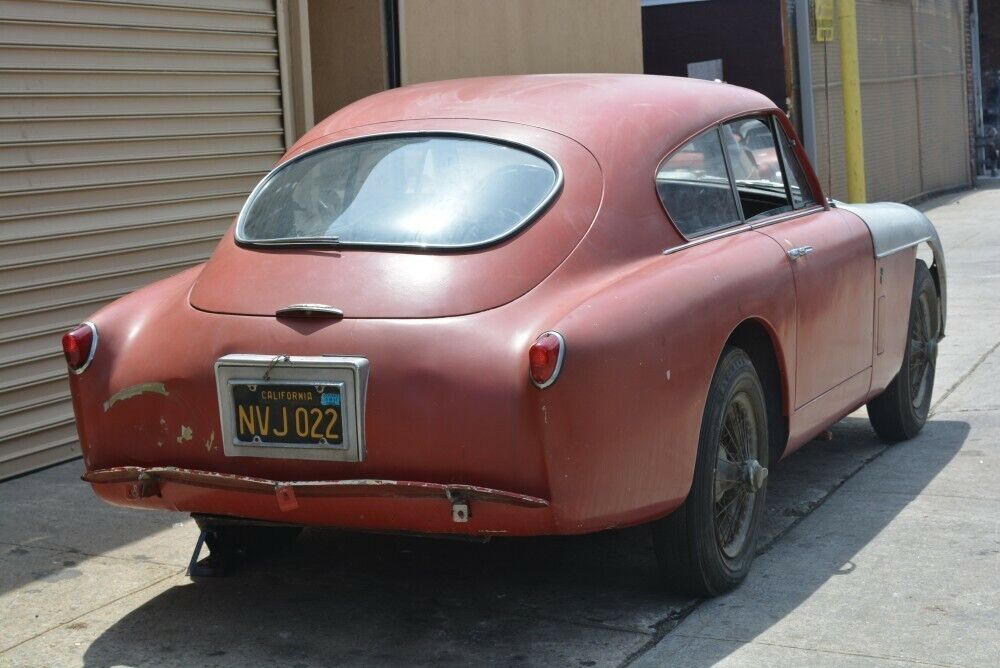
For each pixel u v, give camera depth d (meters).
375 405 3.53
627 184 4.07
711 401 4.01
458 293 3.62
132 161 6.59
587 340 3.47
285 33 7.60
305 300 3.73
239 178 7.33
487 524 3.47
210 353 3.76
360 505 3.55
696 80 4.98
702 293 3.94
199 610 4.24
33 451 6.05
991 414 6.66
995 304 10.08
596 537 4.86
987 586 4.20
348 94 9.16
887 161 20.75
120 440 3.92
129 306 4.11
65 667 3.81
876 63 20.17
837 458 5.93
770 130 5.12
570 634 3.91
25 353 6.00
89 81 6.34
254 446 3.67
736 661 3.65
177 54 6.86
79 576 4.60
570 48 11.02
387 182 4.09
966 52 25.61
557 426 3.41
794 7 17.25
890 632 3.84
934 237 6.20
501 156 4.07
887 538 4.73
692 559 4.02
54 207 6.15
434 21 9.34
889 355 5.64
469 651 3.81
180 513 5.36
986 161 28.83
